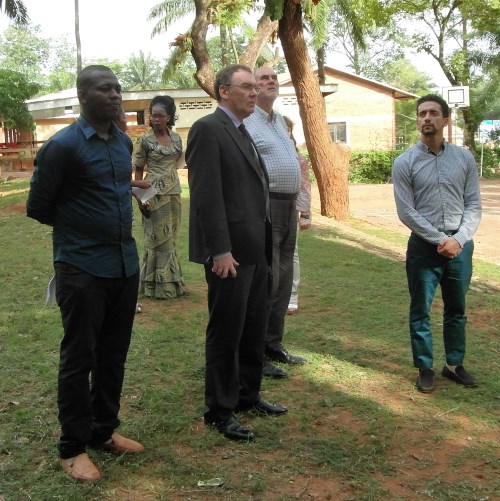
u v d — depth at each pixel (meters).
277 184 4.98
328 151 14.67
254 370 4.38
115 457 3.83
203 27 15.62
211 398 4.11
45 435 4.08
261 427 4.25
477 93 36.59
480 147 36.31
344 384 5.02
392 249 10.89
